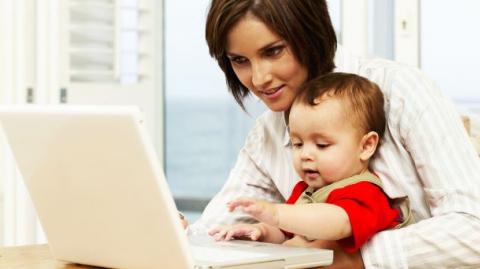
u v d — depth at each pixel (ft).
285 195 4.87
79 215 3.66
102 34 10.58
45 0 9.70
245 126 16.17
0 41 9.53
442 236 3.85
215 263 3.24
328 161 4.14
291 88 4.25
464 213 3.91
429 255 3.86
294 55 4.13
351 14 9.32
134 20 11.03
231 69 4.50
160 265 3.36
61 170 3.59
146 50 11.12
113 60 10.67
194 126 16.35
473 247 3.85
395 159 4.25
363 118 4.16
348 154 4.15
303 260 3.54
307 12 4.08
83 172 3.47
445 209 3.98
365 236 3.83
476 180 3.99
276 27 4.00
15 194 9.60
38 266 3.91
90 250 3.74
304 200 4.25
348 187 4.02
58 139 3.50
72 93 10.28
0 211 9.65
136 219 3.34
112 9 10.66
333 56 4.36
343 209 3.82
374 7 9.39
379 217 3.93
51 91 9.82
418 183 4.24
